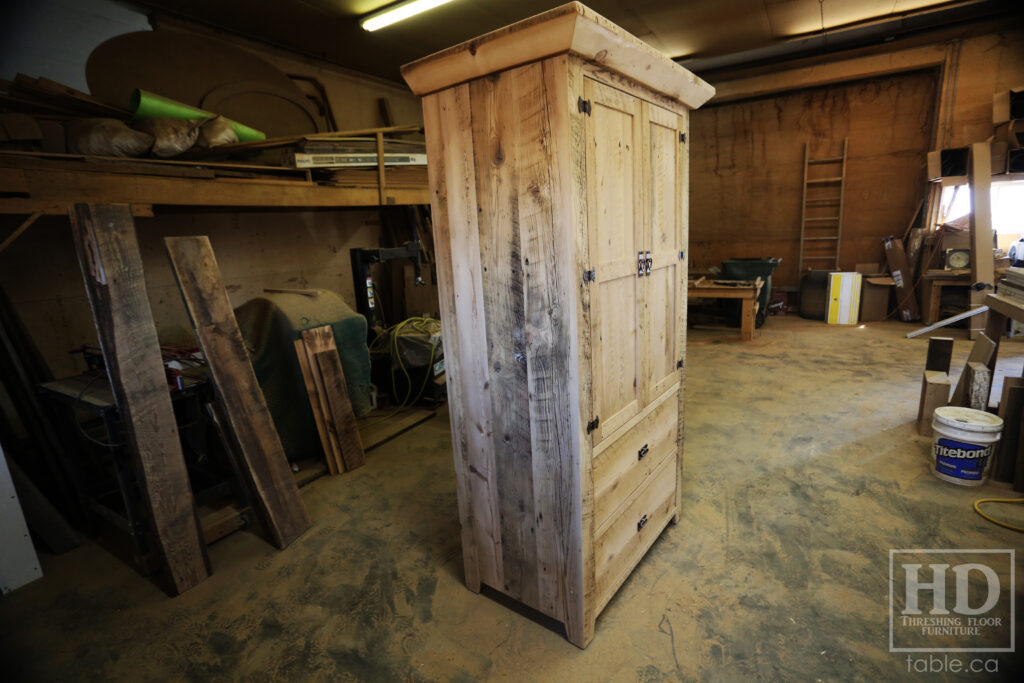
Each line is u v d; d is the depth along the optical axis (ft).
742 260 21.66
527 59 4.42
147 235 12.80
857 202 22.62
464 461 6.30
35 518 7.70
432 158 5.53
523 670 5.49
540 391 5.24
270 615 6.49
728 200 25.29
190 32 14.49
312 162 12.13
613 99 5.11
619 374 5.84
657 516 7.29
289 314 10.09
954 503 8.06
